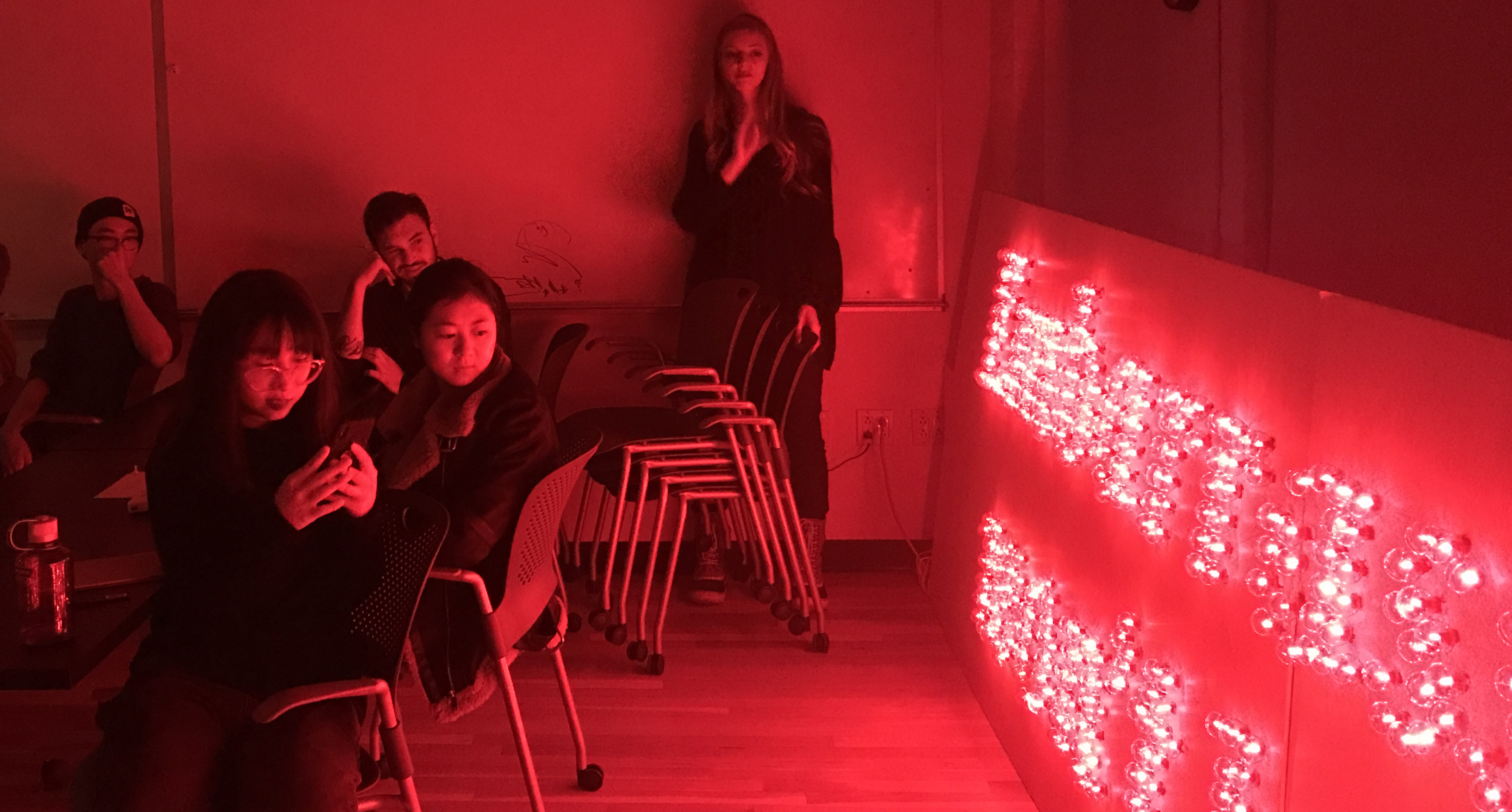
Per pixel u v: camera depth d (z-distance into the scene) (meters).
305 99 4.38
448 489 2.63
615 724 3.40
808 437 4.27
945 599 4.01
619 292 4.51
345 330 4.00
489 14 4.36
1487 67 1.86
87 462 3.10
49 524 1.99
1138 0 3.40
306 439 2.23
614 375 4.55
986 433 3.58
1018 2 4.14
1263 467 1.87
